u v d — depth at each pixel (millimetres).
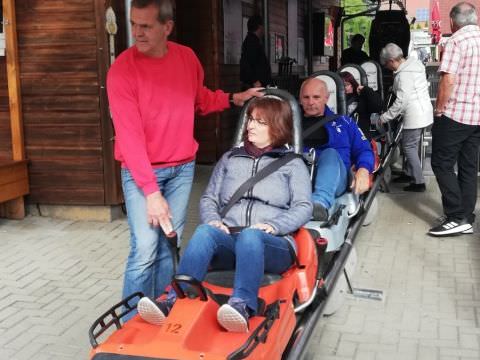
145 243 3629
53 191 6781
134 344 2555
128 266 3717
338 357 3789
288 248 3207
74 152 6664
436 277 5059
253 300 2846
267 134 3453
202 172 9422
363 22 27078
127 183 3611
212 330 2686
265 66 9930
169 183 3742
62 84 6562
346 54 12953
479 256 5520
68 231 6387
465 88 5781
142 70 3469
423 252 5656
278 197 3393
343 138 5129
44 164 6758
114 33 6484
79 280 5047
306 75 16609
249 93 3953
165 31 3447
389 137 7902
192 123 3717
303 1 16172
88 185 6688
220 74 10102
